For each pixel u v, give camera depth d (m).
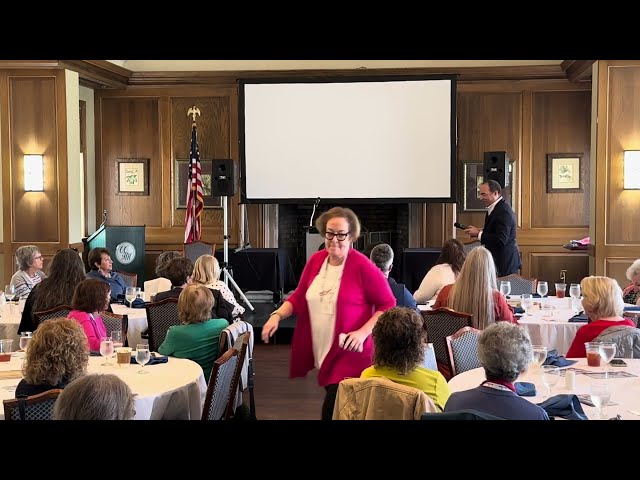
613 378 3.80
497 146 10.82
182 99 11.20
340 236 3.72
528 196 10.77
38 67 9.53
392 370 3.07
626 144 9.03
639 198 9.04
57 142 9.69
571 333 5.66
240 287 9.44
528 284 7.33
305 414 5.96
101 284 4.72
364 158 10.59
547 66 10.54
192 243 9.73
